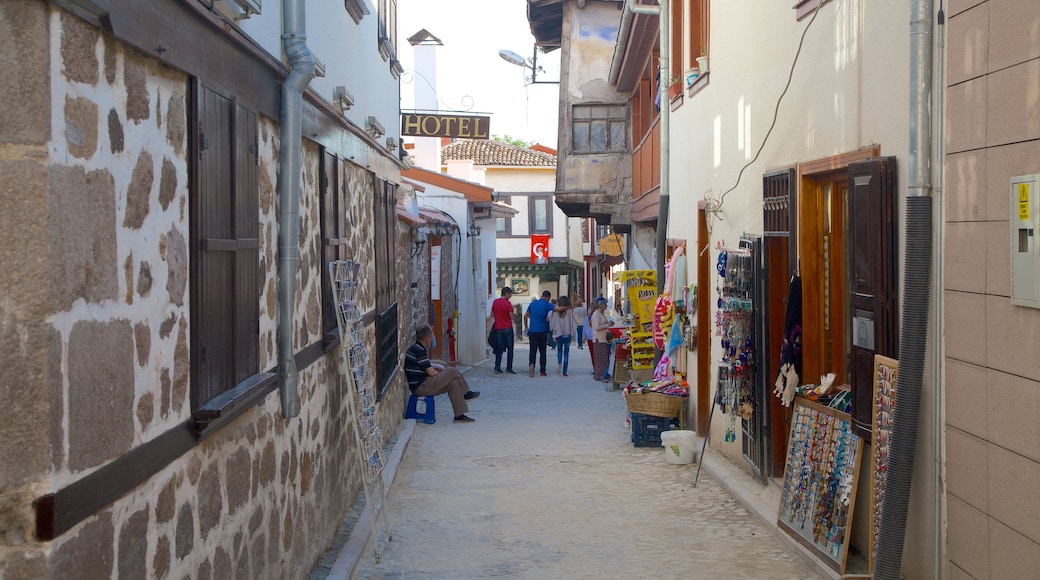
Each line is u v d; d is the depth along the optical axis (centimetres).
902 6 552
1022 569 434
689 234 1220
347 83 848
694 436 1038
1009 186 440
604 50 2161
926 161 516
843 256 713
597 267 3638
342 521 789
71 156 279
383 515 771
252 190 496
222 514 434
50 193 265
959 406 493
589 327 2112
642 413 1159
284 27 567
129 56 324
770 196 813
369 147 993
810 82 715
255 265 501
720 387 924
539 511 833
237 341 461
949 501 505
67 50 277
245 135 480
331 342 707
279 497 551
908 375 521
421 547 724
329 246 738
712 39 1071
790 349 740
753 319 865
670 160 1402
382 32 1102
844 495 609
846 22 639
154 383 346
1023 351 432
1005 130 445
